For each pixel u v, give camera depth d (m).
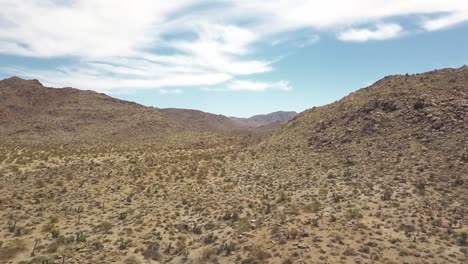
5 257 23.95
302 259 21.11
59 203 35.78
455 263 20.73
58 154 61.09
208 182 45.19
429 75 61.19
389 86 63.22
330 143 52.69
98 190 40.59
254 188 40.62
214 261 22.92
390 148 44.16
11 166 48.78
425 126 45.81
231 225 29.22
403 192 32.22
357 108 59.25
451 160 36.72
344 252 21.86
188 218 32.59
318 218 27.91
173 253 25.66
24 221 30.69
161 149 71.50
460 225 25.44
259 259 21.73
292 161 50.09
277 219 28.53
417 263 20.67
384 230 25.36
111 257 24.59
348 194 33.81
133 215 33.47
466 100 47.44
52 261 23.38
